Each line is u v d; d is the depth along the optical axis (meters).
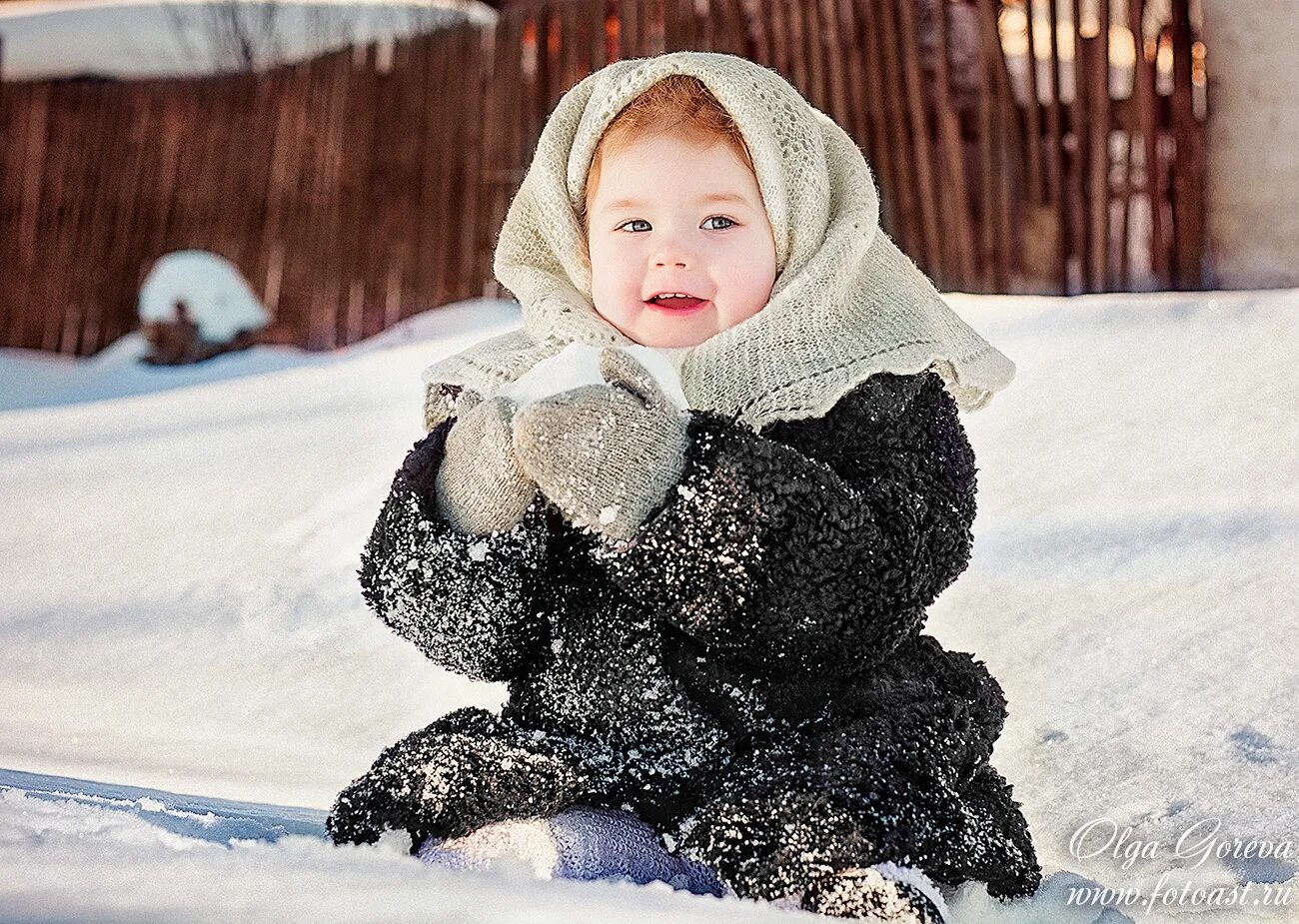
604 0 9.62
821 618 1.93
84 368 11.67
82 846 1.69
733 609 1.90
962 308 5.85
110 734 3.43
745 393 2.12
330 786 2.91
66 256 12.28
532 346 2.36
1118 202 7.63
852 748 1.89
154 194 11.93
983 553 3.94
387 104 10.67
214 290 11.12
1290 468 4.25
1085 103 7.62
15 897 1.45
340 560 4.68
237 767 3.09
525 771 1.91
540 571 2.02
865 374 2.09
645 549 1.89
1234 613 3.42
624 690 2.01
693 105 2.29
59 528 5.36
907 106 8.00
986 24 7.79
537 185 2.49
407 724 3.44
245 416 6.57
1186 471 4.33
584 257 2.48
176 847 1.69
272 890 1.47
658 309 2.26
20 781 2.46
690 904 1.52
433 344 7.47
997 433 4.75
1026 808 2.68
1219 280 7.33
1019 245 7.79
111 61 13.90
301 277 11.09
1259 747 2.86
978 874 1.92
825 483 1.93
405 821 1.89
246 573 4.64
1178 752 2.87
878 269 2.34
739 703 2.00
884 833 1.81
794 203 2.30
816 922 1.54
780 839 1.81
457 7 13.18
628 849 1.89
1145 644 3.34
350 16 13.69
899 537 2.00
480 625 1.98
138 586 4.66
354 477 5.44
